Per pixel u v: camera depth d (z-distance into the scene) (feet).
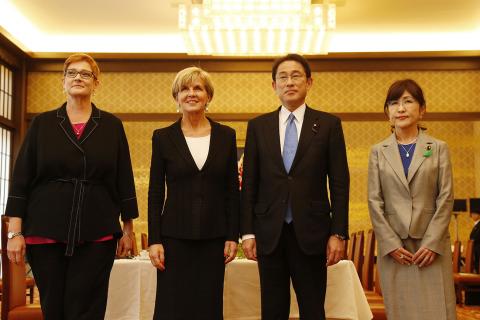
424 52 29.89
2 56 27.68
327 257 8.79
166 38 30.30
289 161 9.07
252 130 9.45
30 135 8.73
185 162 9.13
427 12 26.53
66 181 8.48
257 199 9.22
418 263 8.95
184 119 9.59
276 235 8.73
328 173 9.19
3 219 11.02
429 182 9.27
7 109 29.09
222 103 30.27
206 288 8.95
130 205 9.12
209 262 9.04
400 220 9.16
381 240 9.24
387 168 9.47
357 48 30.58
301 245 8.64
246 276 11.43
